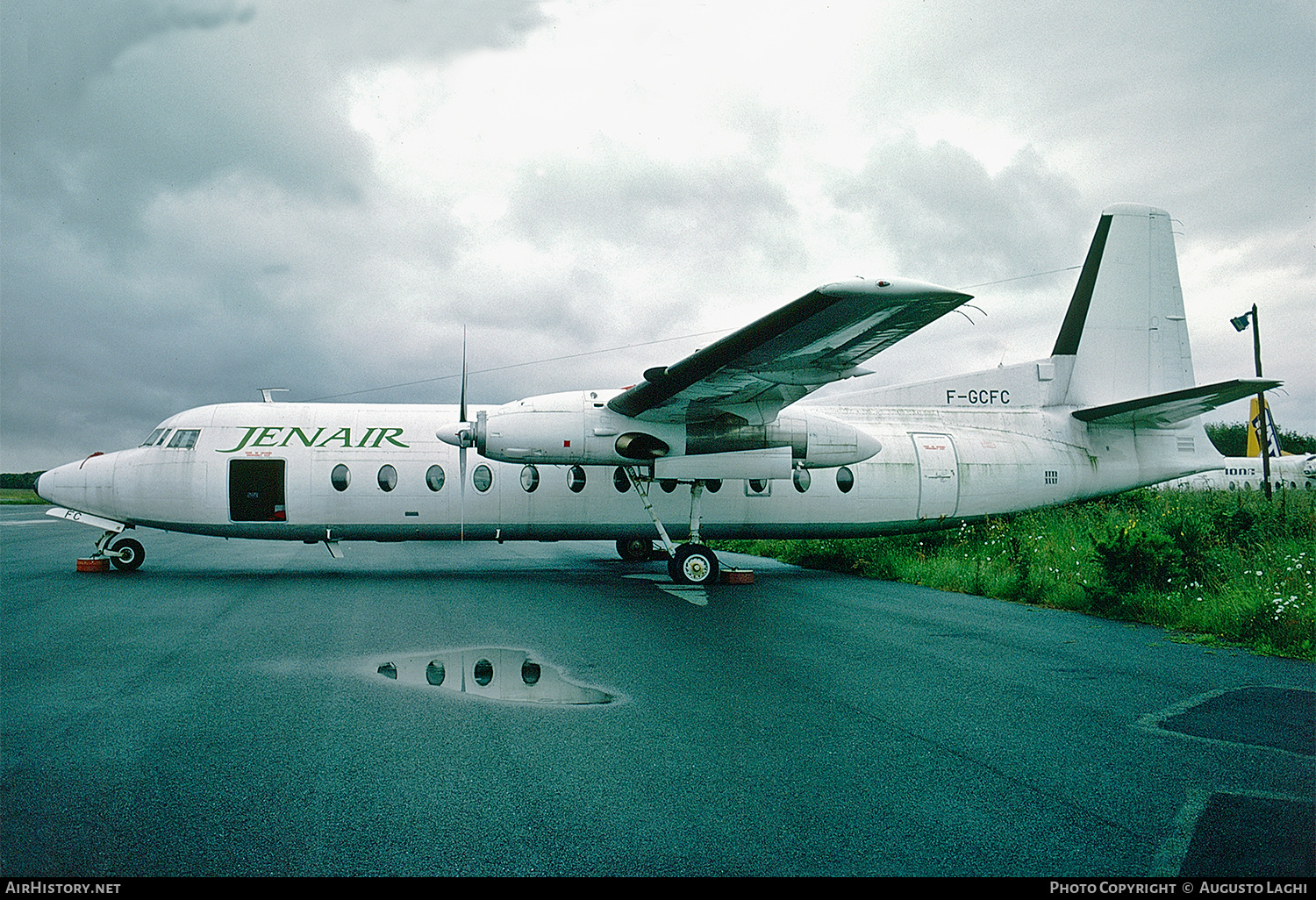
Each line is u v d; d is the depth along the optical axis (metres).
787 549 18.22
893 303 8.13
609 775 4.17
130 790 3.89
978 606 10.36
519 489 13.20
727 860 3.24
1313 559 10.70
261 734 4.76
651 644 7.63
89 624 8.37
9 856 3.20
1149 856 3.34
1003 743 4.80
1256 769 4.39
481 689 5.88
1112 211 15.23
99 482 12.91
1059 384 15.23
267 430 13.14
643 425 11.99
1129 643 7.96
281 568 14.34
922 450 14.45
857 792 4.00
